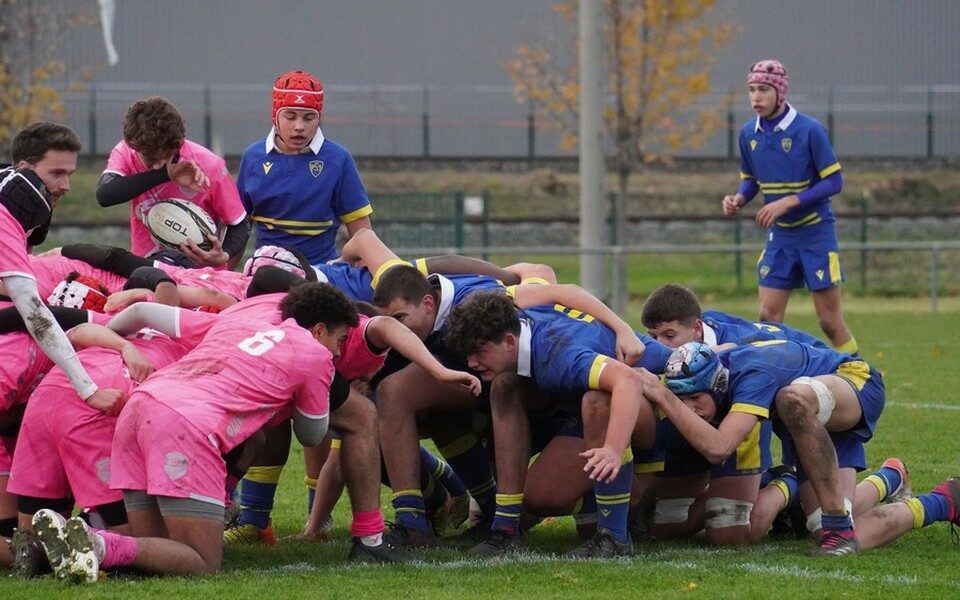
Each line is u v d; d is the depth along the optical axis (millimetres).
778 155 33750
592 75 53219
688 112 90562
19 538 16531
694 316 19469
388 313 19047
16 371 17391
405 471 19094
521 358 18031
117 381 17234
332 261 23891
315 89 24031
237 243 23172
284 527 21250
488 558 17969
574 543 19656
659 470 19047
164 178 21547
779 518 20250
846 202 91375
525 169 93562
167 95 90062
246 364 16719
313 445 17312
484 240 67875
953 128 99750
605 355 18266
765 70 33688
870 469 24938
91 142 86688
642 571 16938
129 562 15867
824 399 18156
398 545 18766
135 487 16375
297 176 24391
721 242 76875
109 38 50094
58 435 16891
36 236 18453
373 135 95125
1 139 72375
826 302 33812
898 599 15297
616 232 71938
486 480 20312
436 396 19219
